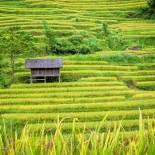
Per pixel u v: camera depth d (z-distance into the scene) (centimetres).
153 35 10400
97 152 494
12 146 504
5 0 13900
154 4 12581
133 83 7206
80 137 518
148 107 5838
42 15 12106
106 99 6138
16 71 7462
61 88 6562
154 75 7531
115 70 7688
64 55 8619
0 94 6375
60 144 508
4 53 7256
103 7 13200
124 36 10306
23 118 5334
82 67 7700
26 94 6334
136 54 8669
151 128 532
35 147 512
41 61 7006
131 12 12775
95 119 5397
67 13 12494
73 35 9806
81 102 6084
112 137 511
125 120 5178
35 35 10038
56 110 5766
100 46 9394
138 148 499
